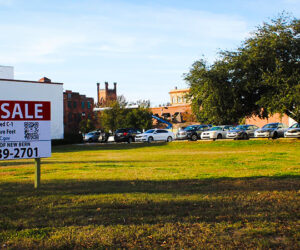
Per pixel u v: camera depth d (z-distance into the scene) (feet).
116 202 22.82
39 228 17.71
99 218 19.19
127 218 19.11
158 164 47.09
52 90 179.11
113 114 197.77
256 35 88.07
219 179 31.83
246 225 17.60
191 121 222.48
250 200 22.75
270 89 86.43
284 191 25.36
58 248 14.93
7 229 17.63
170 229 17.12
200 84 93.15
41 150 28.53
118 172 38.60
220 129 119.24
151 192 26.22
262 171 36.63
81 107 242.78
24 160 61.46
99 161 54.85
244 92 90.58
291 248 14.52
